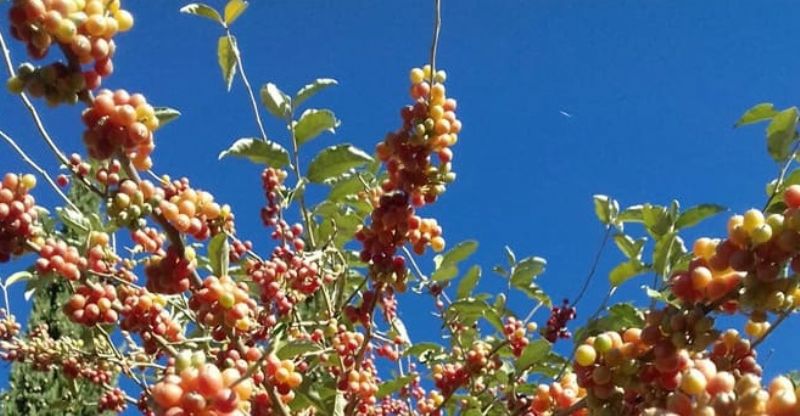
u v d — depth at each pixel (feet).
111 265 2.23
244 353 1.95
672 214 2.18
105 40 1.68
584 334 2.23
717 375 1.29
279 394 1.97
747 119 1.94
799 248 1.50
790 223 1.50
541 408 1.84
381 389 2.41
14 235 1.97
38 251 2.00
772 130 1.88
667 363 1.56
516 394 2.42
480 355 2.58
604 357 1.62
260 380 1.93
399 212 2.06
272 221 2.52
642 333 1.59
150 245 2.02
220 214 2.10
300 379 1.97
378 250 2.14
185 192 1.96
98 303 2.05
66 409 3.34
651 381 1.60
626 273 2.24
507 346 2.64
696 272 1.56
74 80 1.65
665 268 1.99
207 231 1.99
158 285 1.92
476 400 2.55
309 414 2.35
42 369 3.15
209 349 2.23
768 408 1.23
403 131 2.03
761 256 1.52
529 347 2.34
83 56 1.65
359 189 2.48
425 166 2.04
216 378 1.35
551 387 1.84
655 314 1.60
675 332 1.56
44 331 3.22
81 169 1.91
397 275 2.16
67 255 2.03
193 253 1.97
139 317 2.06
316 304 2.80
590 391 1.64
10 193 1.96
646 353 1.60
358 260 2.74
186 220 1.89
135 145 1.75
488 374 2.59
